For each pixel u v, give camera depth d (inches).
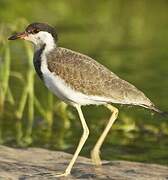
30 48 725.3
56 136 685.3
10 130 701.3
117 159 617.3
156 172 526.3
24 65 887.1
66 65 509.0
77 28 1114.1
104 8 1263.5
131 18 1203.9
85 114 754.8
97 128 709.9
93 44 1027.9
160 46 1035.9
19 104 768.9
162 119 743.1
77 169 518.6
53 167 522.6
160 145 665.0
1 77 747.4
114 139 681.6
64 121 729.6
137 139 683.4
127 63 940.0
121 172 518.3
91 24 1146.7
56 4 1239.5
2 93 746.2
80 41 1039.6
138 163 553.9
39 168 516.1
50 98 735.7
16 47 957.2
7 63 728.3
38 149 583.5
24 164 524.7
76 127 716.0
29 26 532.7
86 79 506.3
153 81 861.8
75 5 1259.2
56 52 517.7
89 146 653.9
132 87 510.9
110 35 1086.4
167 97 799.7
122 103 508.7
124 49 1014.4
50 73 511.8
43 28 525.3
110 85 506.6
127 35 1098.7
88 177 499.8
